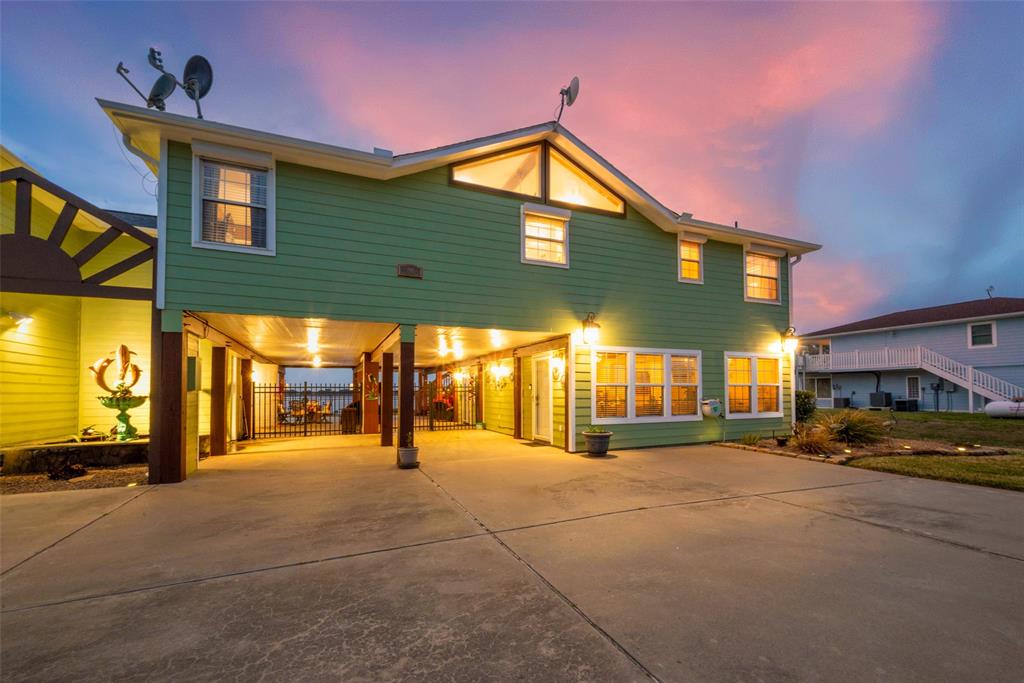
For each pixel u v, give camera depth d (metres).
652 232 10.16
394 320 7.73
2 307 7.11
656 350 10.05
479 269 8.43
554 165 9.31
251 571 3.25
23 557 3.52
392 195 7.83
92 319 9.27
